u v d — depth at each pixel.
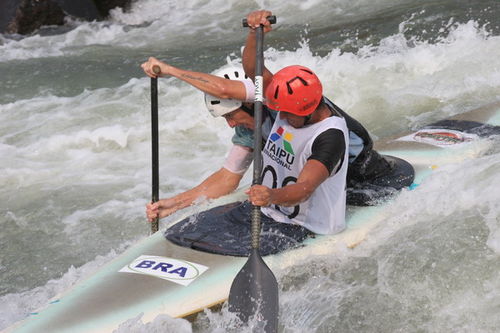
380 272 10.96
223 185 12.18
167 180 16.80
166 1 35.91
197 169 17.31
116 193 16.36
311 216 10.87
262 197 9.19
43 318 9.59
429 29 25.89
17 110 21.56
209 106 11.08
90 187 16.72
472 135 14.67
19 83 24.56
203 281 10.15
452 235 11.44
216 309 9.91
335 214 10.91
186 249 10.88
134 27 33.06
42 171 17.66
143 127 19.53
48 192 16.56
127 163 17.95
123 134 18.89
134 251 11.02
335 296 10.73
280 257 10.52
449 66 20.88
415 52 21.78
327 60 22.47
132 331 9.30
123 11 34.88
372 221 11.51
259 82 9.89
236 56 27.08
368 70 21.34
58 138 19.06
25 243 14.45
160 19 34.00
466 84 19.77
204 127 19.56
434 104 19.08
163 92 21.75
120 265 10.67
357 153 11.57
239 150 11.95
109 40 31.31
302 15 30.80
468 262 10.91
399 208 11.82
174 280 10.20
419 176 12.90
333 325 10.23
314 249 10.75
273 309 9.40
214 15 33.72
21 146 19.03
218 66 26.03
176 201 11.90
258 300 9.38
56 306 9.83
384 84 20.47
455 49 21.72
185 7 35.16
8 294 12.65
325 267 10.83
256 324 9.36
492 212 11.63
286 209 11.02
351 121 11.32
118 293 9.99
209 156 18.03
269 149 10.87
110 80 24.44
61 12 33.69
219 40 29.84
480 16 26.33
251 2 34.31
